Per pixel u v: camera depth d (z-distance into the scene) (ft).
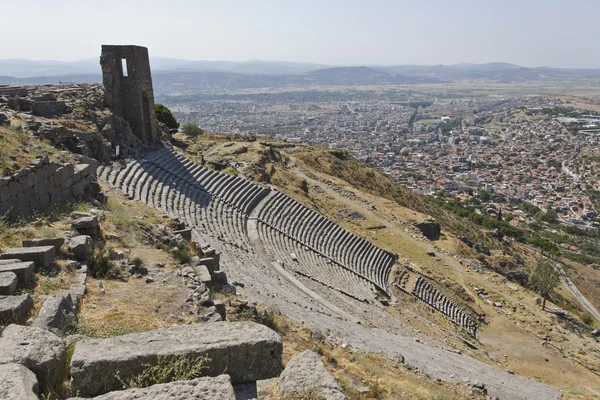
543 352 121.60
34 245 46.83
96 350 25.18
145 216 75.77
